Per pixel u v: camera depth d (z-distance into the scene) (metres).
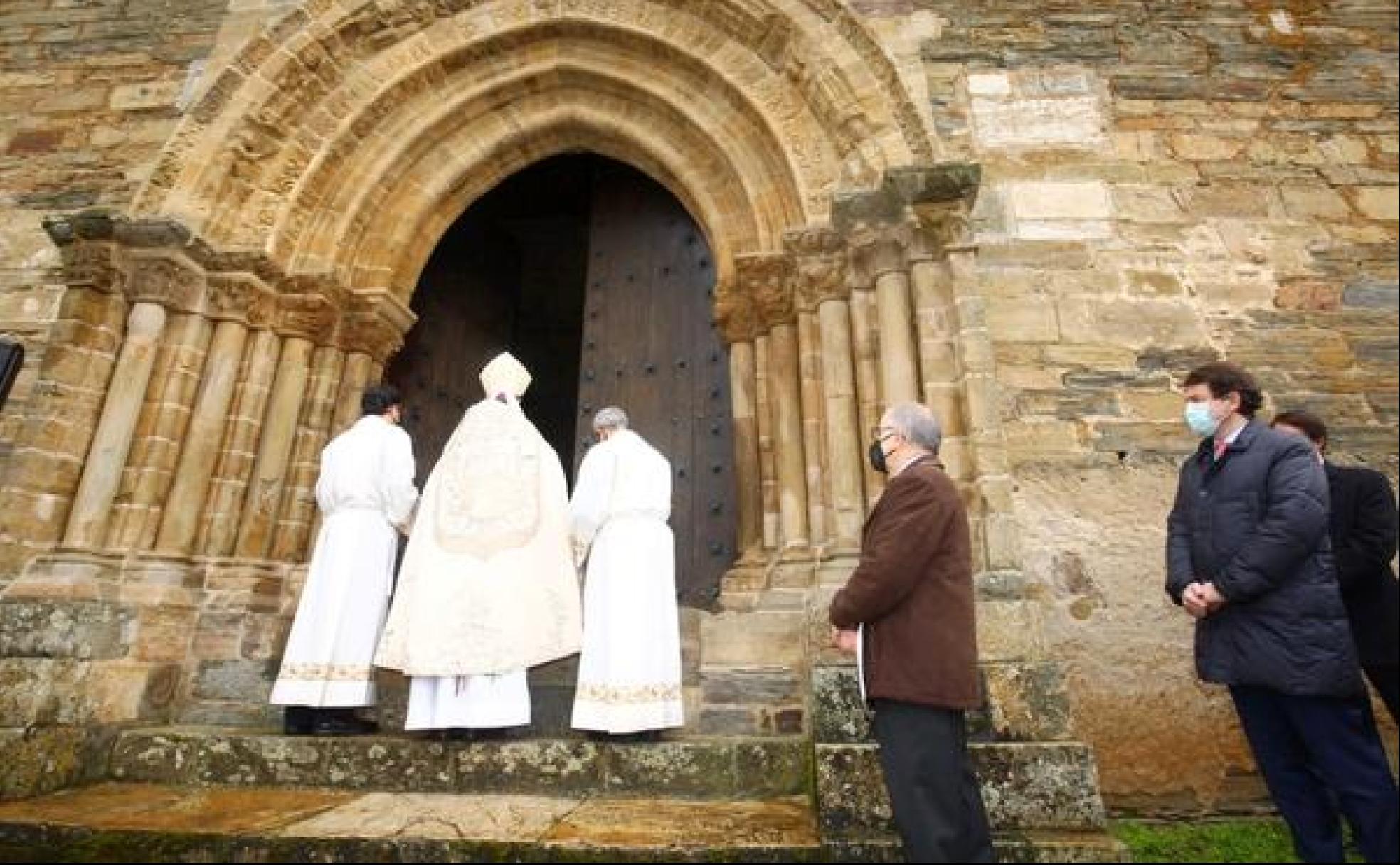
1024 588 3.43
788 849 2.51
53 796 3.22
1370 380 4.15
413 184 5.66
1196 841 3.07
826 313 4.52
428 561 3.66
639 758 3.28
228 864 2.56
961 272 4.12
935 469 2.44
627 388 5.81
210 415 4.68
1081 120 4.80
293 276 5.11
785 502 4.45
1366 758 2.38
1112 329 4.32
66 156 5.50
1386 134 4.70
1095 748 3.56
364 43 5.54
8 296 5.11
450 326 6.76
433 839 2.58
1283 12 5.08
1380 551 2.93
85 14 6.00
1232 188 4.61
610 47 5.67
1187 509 2.91
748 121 5.23
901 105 4.63
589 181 7.91
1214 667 2.61
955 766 2.18
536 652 3.52
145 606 4.05
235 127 5.08
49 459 4.22
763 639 3.95
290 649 3.67
